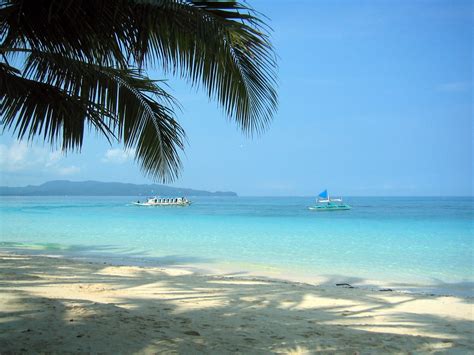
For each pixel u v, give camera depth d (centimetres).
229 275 1187
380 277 1195
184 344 388
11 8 351
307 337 474
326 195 7256
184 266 1350
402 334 535
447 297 856
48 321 440
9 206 9238
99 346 363
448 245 2006
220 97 436
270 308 700
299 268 1346
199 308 655
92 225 3344
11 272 992
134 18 361
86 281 912
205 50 413
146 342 384
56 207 8688
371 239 2278
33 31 354
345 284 1067
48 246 1858
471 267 1367
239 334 469
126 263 1376
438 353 429
